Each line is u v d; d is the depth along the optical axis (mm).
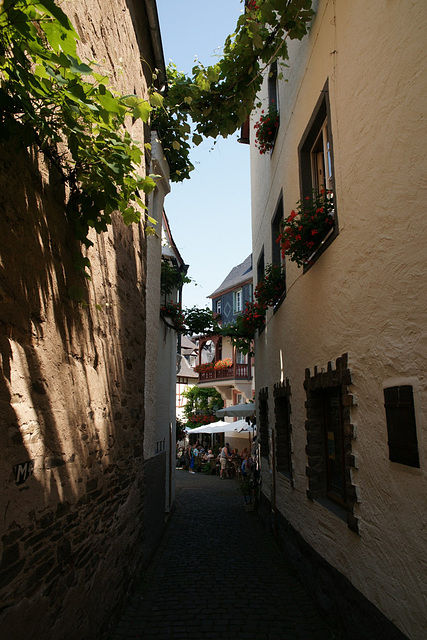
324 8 4816
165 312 9680
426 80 2676
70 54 2008
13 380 2238
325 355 4859
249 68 5117
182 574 6246
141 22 6156
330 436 5230
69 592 2977
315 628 4422
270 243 9156
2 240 2154
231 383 27797
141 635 4219
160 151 7758
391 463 3168
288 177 7082
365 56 3617
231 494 16031
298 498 6109
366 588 3588
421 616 2729
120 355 4750
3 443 2117
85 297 3488
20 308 2340
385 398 3242
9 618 2141
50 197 2770
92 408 3641
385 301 3273
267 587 5672
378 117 3365
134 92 5684
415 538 2816
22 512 2309
